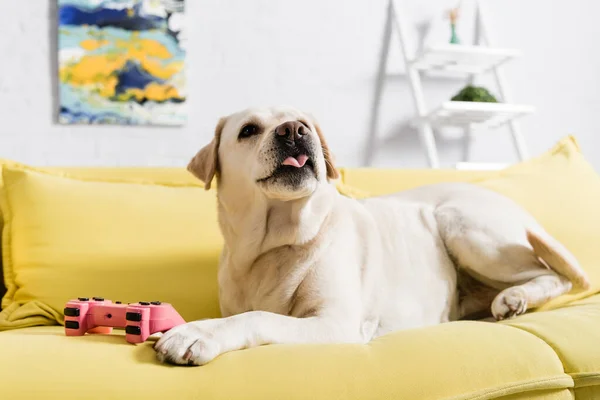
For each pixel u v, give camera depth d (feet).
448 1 10.94
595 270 5.92
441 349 3.35
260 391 2.89
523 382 3.28
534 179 6.57
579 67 11.79
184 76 9.45
